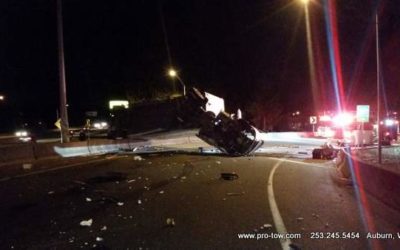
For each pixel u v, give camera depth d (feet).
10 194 42.34
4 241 25.30
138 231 27.07
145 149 106.22
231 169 60.64
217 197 38.75
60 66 93.76
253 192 41.37
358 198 38.11
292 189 43.16
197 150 98.78
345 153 52.49
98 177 52.65
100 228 27.96
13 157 75.51
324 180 49.70
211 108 92.17
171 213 32.24
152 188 44.24
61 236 26.17
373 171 40.78
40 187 46.44
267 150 99.76
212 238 25.26
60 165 69.62
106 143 104.47
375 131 118.21
